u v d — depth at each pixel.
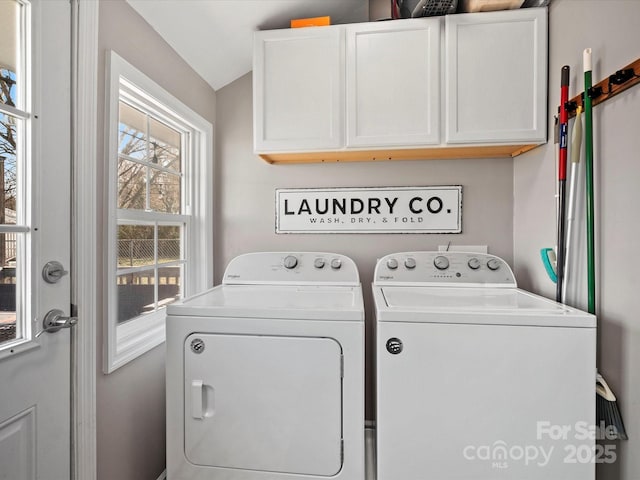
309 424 1.13
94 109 1.15
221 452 1.16
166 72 1.58
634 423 0.99
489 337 1.05
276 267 1.79
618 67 1.05
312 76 1.62
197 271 1.97
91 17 1.13
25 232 0.94
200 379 1.17
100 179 1.20
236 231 2.08
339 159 1.94
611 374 1.08
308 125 1.63
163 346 1.59
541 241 1.55
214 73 1.95
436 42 1.54
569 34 1.32
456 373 1.06
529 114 1.50
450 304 1.20
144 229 1.59
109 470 1.24
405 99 1.57
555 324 1.02
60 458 1.05
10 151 0.92
